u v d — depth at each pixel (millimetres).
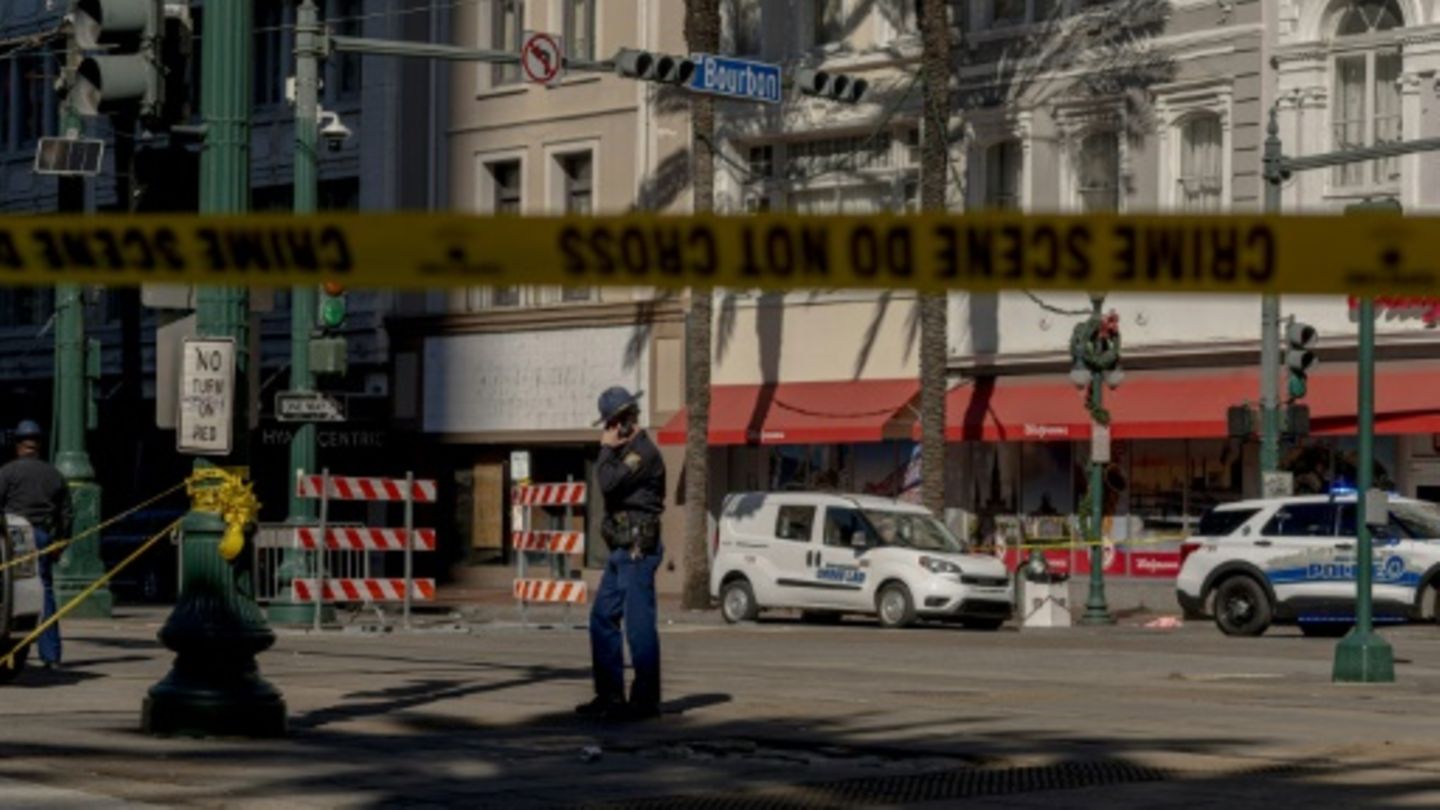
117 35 16062
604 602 18688
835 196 60844
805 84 45312
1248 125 52281
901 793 13766
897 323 58844
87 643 31500
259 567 42188
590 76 66312
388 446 71000
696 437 56625
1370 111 50625
